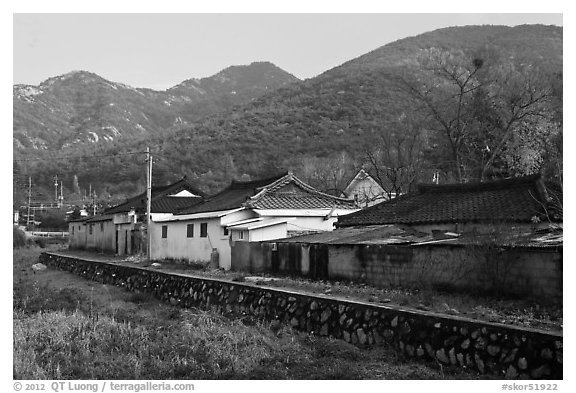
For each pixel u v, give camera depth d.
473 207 20.75
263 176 62.91
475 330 11.87
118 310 20.89
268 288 18.94
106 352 13.93
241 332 15.16
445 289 16.39
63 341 14.18
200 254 32.50
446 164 43.34
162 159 75.19
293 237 25.31
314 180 52.28
